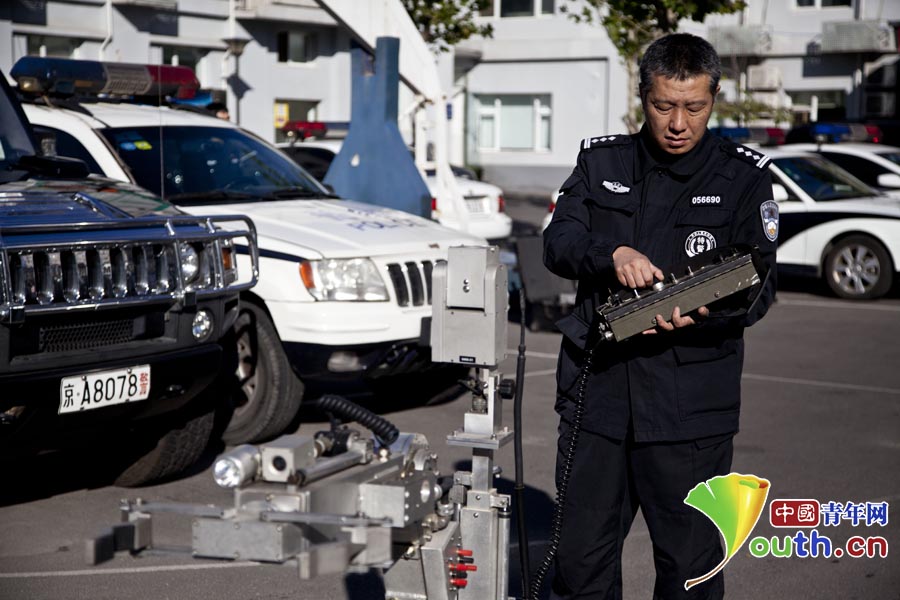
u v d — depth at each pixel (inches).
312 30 1071.6
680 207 135.0
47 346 202.7
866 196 593.3
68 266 204.1
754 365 398.6
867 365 401.1
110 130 307.0
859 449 286.5
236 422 280.4
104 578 194.5
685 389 134.0
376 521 96.7
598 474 139.2
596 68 1350.9
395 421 307.7
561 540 142.0
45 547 208.7
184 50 960.3
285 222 289.0
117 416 215.3
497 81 1406.3
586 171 140.9
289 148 580.1
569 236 134.7
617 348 135.4
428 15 810.8
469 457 272.1
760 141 690.2
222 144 327.3
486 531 129.3
